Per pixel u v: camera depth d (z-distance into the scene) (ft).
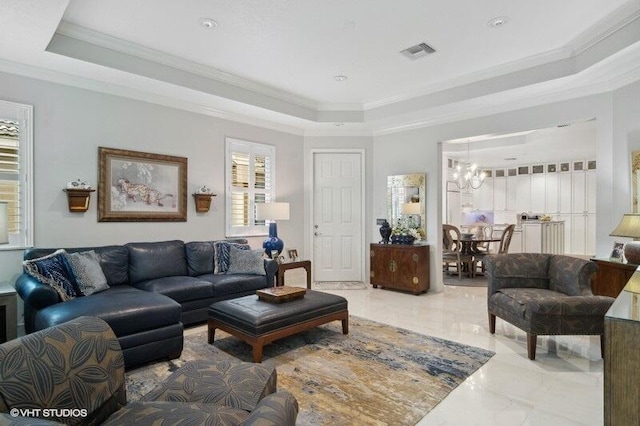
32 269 9.65
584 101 13.42
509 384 8.34
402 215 19.11
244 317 9.58
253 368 5.62
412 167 18.88
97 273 11.14
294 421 4.19
